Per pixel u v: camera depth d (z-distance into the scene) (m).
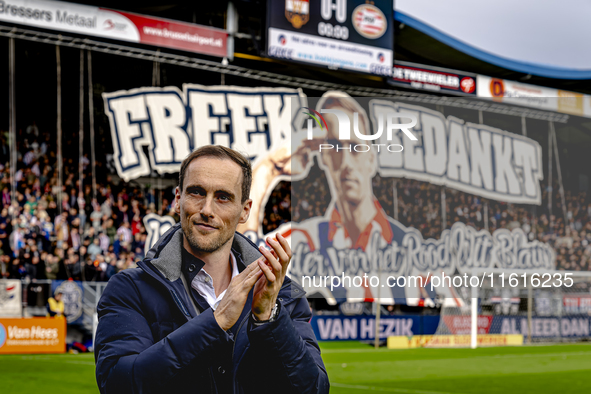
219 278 1.52
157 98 13.04
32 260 12.28
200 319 1.33
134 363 1.31
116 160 12.72
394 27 14.31
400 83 13.90
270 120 13.41
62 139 14.66
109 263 13.10
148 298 1.44
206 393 1.38
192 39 11.64
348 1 12.95
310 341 1.55
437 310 13.39
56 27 10.44
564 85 16.86
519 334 13.00
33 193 13.66
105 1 12.68
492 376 8.44
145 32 11.16
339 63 12.88
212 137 13.19
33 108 14.51
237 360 1.43
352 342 12.24
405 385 7.65
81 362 8.70
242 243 1.58
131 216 14.39
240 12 12.55
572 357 10.65
